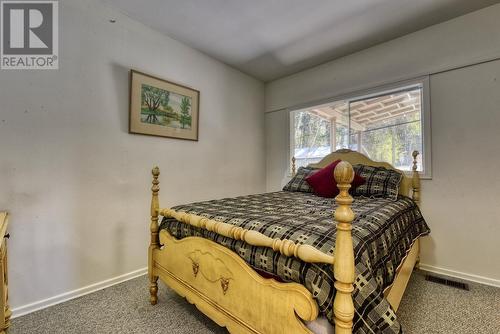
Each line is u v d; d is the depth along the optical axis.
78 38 1.95
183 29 2.46
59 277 1.84
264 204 1.85
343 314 0.81
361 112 2.94
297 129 3.58
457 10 2.15
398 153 2.67
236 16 2.26
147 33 2.40
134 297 1.89
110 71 2.14
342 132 3.10
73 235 1.92
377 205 1.83
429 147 2.38
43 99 1.79
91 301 1.83
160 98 2.48
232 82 3.31
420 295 1.90
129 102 2.25
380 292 0.95
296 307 0.94
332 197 2.28
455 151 2.25
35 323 1.57
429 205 2.38
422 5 2.10
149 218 2.39
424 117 2.41
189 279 1.47
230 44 2.74
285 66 3.28
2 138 1.63
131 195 2.27
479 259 2.13
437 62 2.35
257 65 3.25
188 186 2.76
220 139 3.14
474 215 2.16
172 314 1.66
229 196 3.25
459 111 2.23
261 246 1.10
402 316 1.62
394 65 2.61
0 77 1.64
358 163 2.78
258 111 3.73
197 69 2.86
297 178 2.91
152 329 1.50
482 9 2.13
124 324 1.55
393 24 2.36
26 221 1.71
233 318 1.19
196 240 1.42
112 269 2.13
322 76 3.20
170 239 1.63
